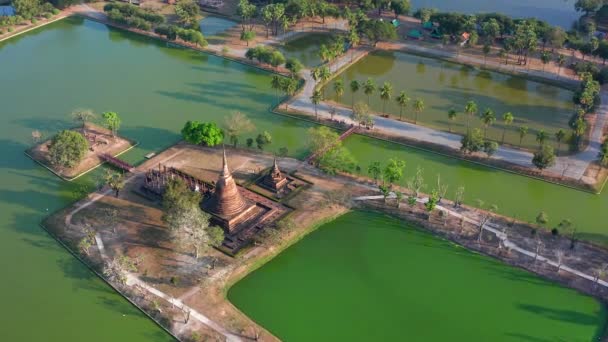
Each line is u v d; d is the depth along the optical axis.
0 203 172.62
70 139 184.00
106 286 145.62
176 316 136.25
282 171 185.00
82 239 156.25
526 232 161.50
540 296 143.62
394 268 152.62
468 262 153.75
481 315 139.50
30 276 148.62
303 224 163.75
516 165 189.38
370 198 173.75
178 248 155.00
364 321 138.00
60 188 179.62
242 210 163.38
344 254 156.50
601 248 155.88
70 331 134.62
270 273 150.50
